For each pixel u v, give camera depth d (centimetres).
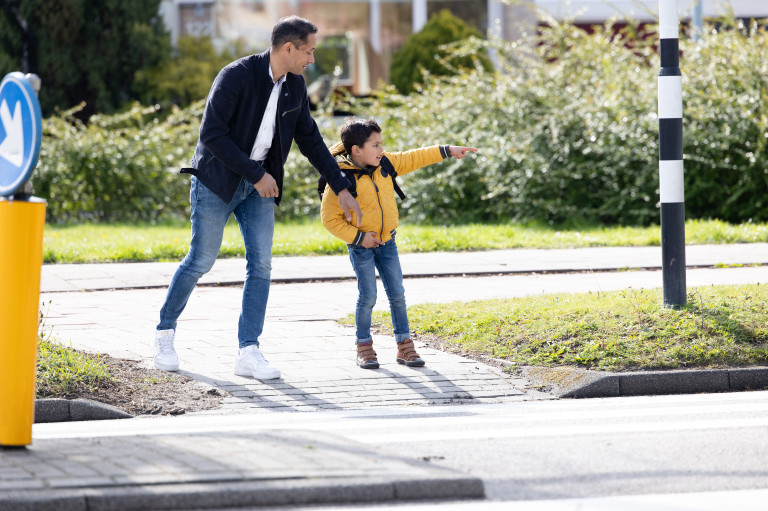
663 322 1131
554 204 2789
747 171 2723
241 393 986
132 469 666
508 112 2847
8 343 729
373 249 1101
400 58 4744
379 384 1024
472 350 1157
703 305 1184
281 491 636
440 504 643
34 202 738
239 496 632
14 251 734
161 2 5100
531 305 1280
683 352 1059
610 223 2814
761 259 1978
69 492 620
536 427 848
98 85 4756
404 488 650
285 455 704
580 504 640
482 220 2869
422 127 2947
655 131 2745
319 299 1586
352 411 923
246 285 1063
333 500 642
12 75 736
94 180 2988
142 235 2553
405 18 5228
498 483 687
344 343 1217
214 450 717
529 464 731
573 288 1638
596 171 2786
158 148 3056
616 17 3114
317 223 2861
